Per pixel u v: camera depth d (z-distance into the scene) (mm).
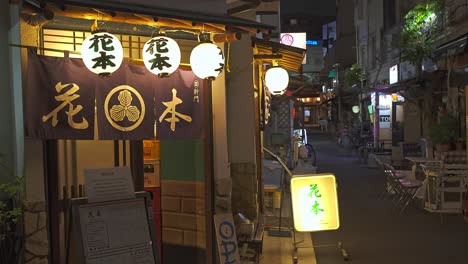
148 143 6652
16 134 5656
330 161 24234
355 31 43688
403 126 23172
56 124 5102
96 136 5477
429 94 17453
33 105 4988
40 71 5027
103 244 4480
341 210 11992
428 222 10508
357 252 8297
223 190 6449
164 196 6676
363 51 37125
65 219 5695
